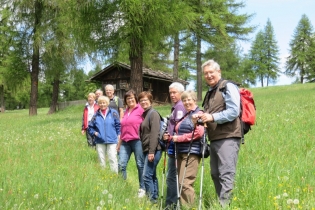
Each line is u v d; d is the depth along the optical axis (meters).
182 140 5.42
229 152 4.91
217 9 27.64
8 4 29.61
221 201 4.87
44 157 9.20
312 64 73.75
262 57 78.38
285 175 5.64
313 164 6.38
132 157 9.67
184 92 5.53
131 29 16.77
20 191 5.39
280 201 4.51
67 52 28.61
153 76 35.69
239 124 4.94
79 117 24.06
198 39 29.30
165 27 17.53
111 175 7.27
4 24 30.94
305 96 26.36
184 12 17.64
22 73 31.23
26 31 30.33
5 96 59.00
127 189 6.28
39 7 29.53
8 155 9.58
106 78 37.25
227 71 50.31
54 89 36.31
